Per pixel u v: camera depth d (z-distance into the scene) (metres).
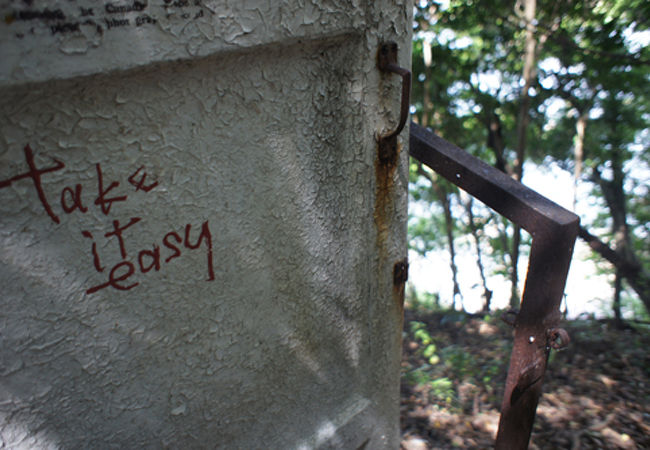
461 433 2.66
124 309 0.82
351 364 1.31
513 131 7.68
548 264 1.16
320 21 0.90
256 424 1.12
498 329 4.70
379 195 1.20
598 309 7.62
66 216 0.72
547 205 1.17
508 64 6.31
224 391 1.03
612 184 7.91
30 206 0.68
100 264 0.77
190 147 0.83
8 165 0.65
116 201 0.76
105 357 0.82
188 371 0.95
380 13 1.00
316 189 1.06
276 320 1.08
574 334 4.23
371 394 1.40
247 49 0.82
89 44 0.65
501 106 6.59
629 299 7.76
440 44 6.07
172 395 0.94
